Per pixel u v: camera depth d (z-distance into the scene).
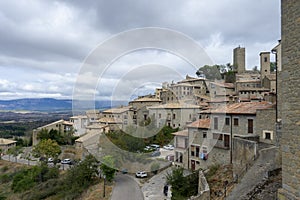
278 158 7.78
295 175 4.61
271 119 11.81
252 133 12.62
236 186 8.59
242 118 13.12
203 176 10.89
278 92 11.45
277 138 8.28
